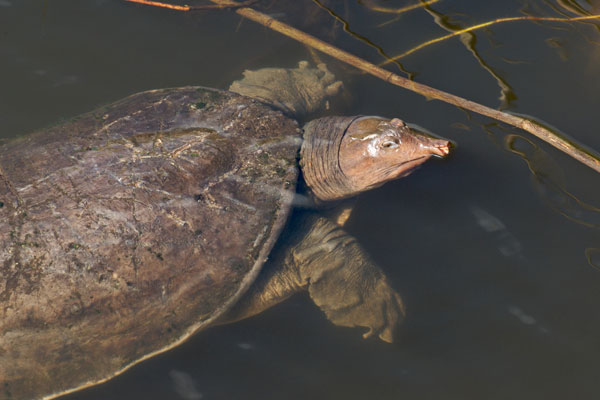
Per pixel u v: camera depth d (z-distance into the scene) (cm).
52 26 683
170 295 463
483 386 455
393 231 547
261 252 495
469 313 491
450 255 523
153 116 555
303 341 487
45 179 481
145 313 457
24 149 517
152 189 484
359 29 706
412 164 555
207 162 512
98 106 621
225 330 492
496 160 579
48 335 438
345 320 501
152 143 520
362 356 475
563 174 567
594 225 529
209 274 475
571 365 462
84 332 444
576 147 558
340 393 455
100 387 459
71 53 664
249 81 657
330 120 597
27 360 432
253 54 691
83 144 514
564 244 520
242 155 536
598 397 446
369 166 561
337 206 588
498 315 488
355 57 654
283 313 508
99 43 677
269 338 488
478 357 469
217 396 454
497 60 658
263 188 521
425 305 498
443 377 461
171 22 710
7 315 430
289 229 540
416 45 683
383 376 462
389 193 573
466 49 673
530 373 460
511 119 586
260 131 562
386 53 676
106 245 456
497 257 518
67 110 618
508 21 699
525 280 504
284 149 557
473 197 555
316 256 532
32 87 632
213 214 491
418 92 621
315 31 705
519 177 565
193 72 666
